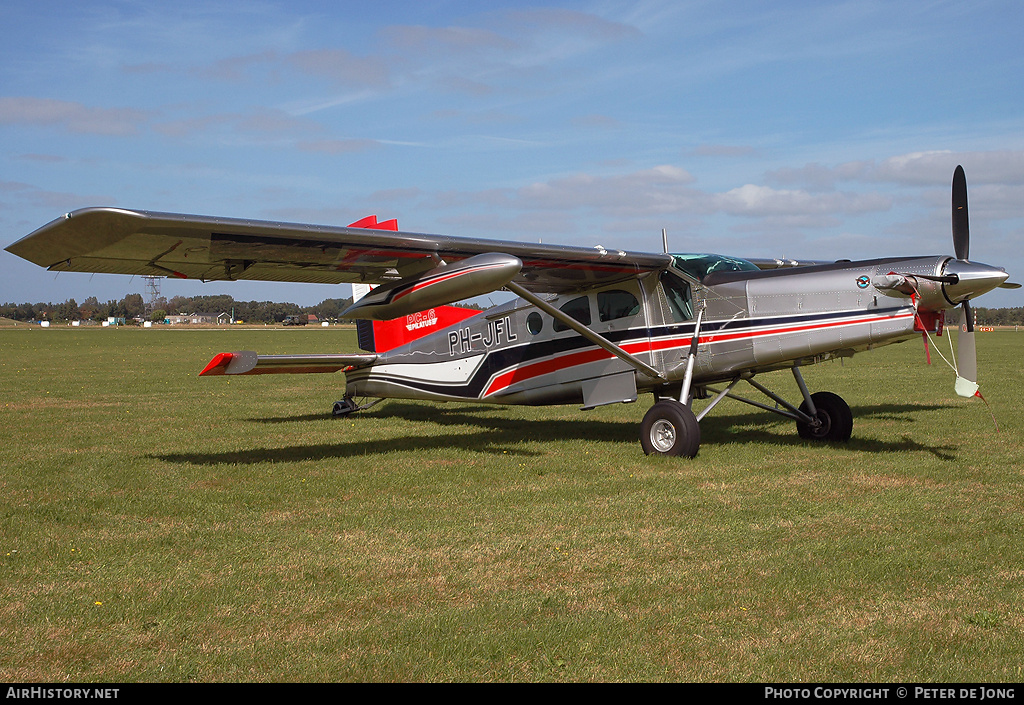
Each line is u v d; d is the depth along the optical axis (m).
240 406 14.05
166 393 16.55
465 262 7.57
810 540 5.01
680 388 9.21
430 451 8.82
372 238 7.26
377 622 3.75
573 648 3.45
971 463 7.61
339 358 11.22
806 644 3.46
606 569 4.52
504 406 13.81
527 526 5.46
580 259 8.27
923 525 5.33
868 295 7.54
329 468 7.79
